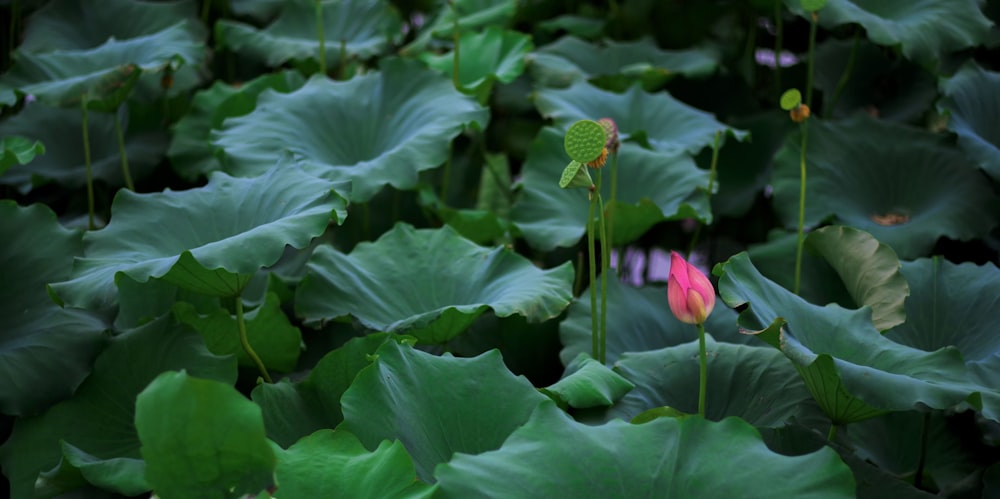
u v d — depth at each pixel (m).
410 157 4.27
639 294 4.21
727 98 5.27
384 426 3.56
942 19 4.62
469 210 4.71
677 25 5.88
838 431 3.84
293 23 5.25
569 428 3.47
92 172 4.76
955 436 4.07
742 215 4.79
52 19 5.13
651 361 3.92
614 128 4.18
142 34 5.12
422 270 4.10
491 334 4.20
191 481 3.26
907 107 4.96
